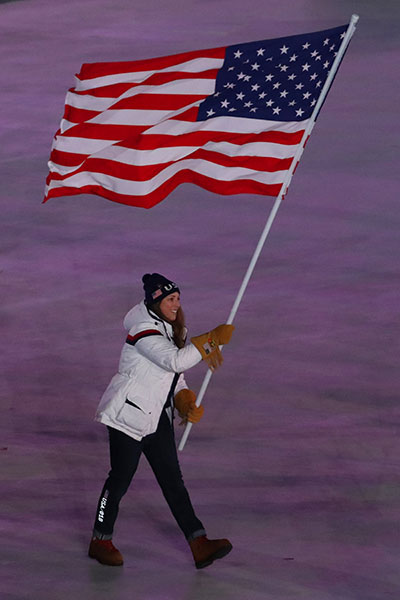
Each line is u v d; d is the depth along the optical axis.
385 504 20.28
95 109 20.39
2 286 34.81
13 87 62.22
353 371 27.25
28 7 86.25
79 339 30.30
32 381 27.47
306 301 32.47
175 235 39.47
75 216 42.00
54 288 34.56
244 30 73.38
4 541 19.19
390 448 22.81
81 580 17.66
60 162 20.33
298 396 25.81
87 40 73.06
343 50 19.56
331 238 38.34
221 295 33.28
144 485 21.78
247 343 29.33
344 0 81.50
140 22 77.94
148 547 19.02
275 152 19.84
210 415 24.94
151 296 17.53
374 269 35.16
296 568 17.94
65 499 21.06
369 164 46.69
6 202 43.97
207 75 20.17
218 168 20.06
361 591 17.06
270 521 19.73
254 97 20.03
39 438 24.09
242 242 38.38
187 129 20.05
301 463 22.23
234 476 21.73
